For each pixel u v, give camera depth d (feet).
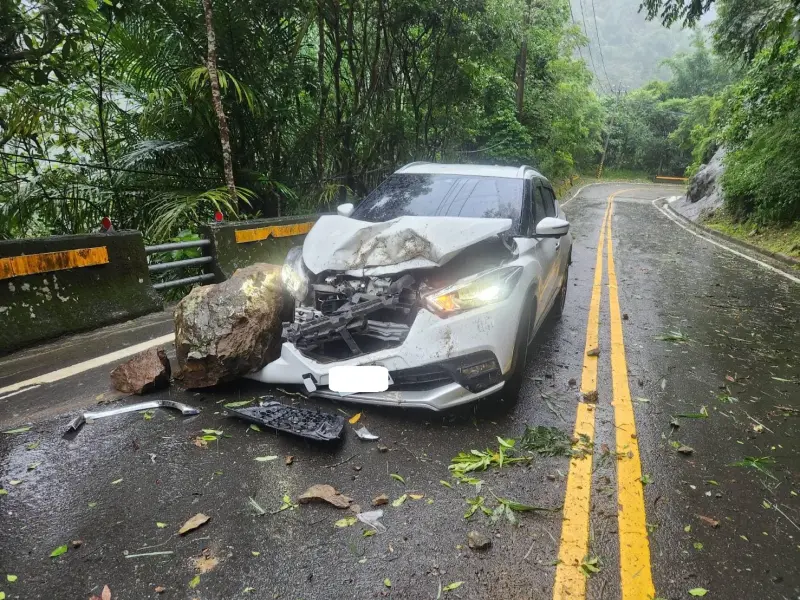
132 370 11.89
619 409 12.16
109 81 25.99
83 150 27.50
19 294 14.99
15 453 9.30
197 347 11.21
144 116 24.41
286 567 6.86
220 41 24.43
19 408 11.04
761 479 9.57
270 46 26.78
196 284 22.18
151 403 11.25
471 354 10.34
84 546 7.11
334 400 11.39
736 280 29.68
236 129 26.78
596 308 21.83
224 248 21.67
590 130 131.95
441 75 38.34
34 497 8.10
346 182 32.58
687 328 19.52
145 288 18.56
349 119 31.04
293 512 7.97
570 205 85.81
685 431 11.33
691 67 181.57
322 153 30.25
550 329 18.44
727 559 7.43
